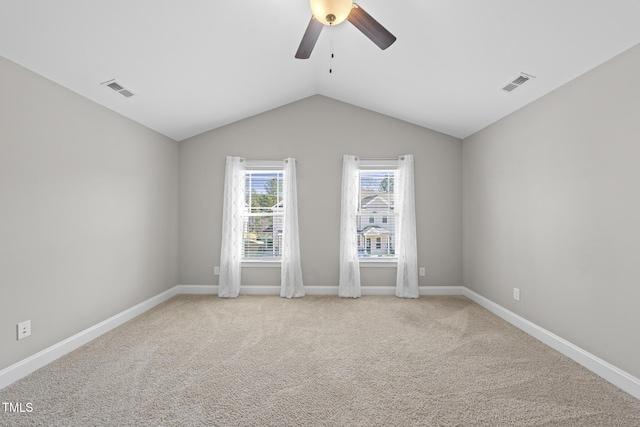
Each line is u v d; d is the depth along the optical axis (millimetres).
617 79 2104
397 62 3125
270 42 2898
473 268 4109
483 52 2576
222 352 2584
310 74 3781
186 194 4422
